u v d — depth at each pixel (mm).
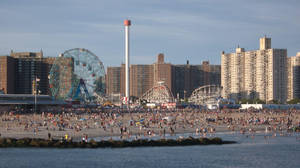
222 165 123938
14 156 131375
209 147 154750
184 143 158625
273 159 134000
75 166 119438
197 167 120938
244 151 147875
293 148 155875
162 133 191500
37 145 146750
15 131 183625
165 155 136625
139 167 119438
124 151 141875
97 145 147375
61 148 145000
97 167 118562
